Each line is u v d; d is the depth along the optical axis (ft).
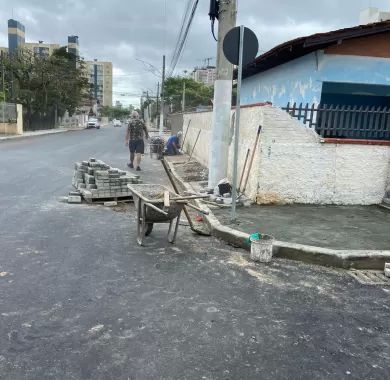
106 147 81.61
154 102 297.74
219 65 30.27
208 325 12.44
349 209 27.45
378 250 18.75
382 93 39.52
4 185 34.83
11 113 115.03
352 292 15.55
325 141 27.63
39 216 24.95
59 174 41.96
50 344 11.09
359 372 10.48
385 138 32.17
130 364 10.34
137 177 30.35
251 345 11.46
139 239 20.29
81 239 20.70
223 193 29.14
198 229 23.07
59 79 163.43
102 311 13.05
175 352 10.95
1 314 12.61
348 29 30.91
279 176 27.84
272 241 18.37
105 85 455.63
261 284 15.81
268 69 46.62
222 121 30.66
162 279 15.87
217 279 16.10
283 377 10.11
